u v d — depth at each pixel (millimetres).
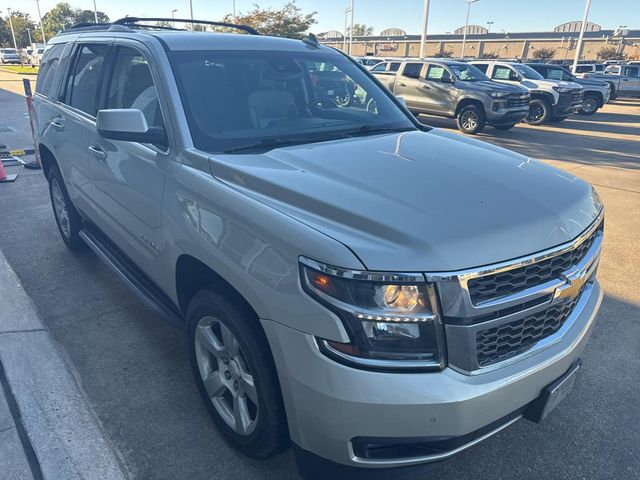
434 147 2963
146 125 2754
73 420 2834
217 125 2896
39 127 5004
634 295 4559
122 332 3742
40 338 3582
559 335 2227
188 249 2545
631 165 10344
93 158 3691
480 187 2344
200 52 3201
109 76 3635
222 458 2639
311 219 2088
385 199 2168
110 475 2494
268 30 30906
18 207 6453
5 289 4246
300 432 2066
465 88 14453
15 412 2879
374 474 2021
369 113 3602
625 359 3566
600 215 2576
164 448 2697
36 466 2525
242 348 2279
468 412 1891
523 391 2057
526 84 17031
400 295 1835
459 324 1869
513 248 1991
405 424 1875
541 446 2768
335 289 1868
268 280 2055
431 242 1896
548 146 12625
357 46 90250
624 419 2980
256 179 2367
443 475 2568
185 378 3252
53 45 5168
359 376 1858
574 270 2219
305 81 3486
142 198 2994
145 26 4176
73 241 4844
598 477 2574
